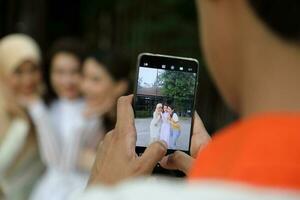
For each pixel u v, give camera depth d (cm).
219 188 76
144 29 646
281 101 81
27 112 455
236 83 87
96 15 718
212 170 82
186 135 146
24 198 464
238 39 84
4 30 728
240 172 77
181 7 632
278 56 81
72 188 432
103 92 433
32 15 721
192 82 147
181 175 140
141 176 121
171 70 147
